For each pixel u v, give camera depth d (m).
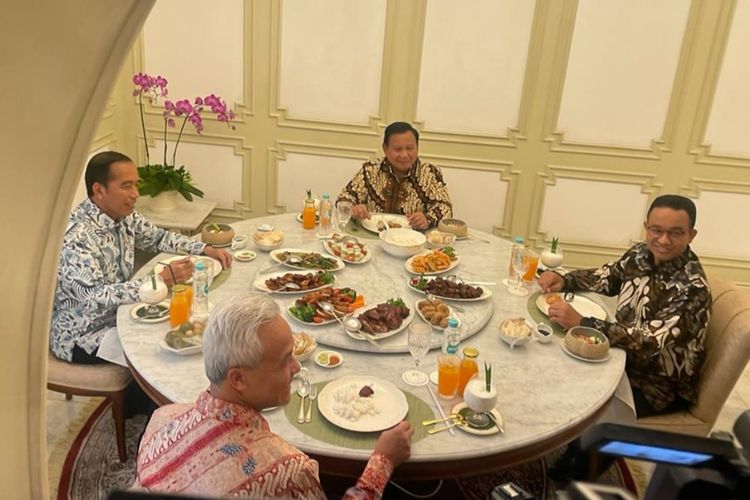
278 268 2.49
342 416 1.67
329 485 2.06
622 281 2.55
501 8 3.75
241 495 1.24
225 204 4.34
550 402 1.80
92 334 2.29
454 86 3.93
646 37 3.73
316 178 4.23
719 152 3.91
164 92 3.76
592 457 0.51
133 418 2.67
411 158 3.25
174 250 2.65
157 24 3.94
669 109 3.85
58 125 0.57
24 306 0.61
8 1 0.48
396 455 1.54
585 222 4.16
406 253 2.67
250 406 1.34
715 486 0.49
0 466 0.62
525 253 2.49
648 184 4.02
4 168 0.55
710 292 2.27
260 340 1.29
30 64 0.53
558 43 3.78
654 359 2.15
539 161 4.04
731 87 3.78
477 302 2.32
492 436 1.65
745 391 3.25
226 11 3.89
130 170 2.39
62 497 2.27
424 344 1.87
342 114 4.06
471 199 4.18
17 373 0.63
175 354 1.90
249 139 4.17
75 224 2.34
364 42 3.89
